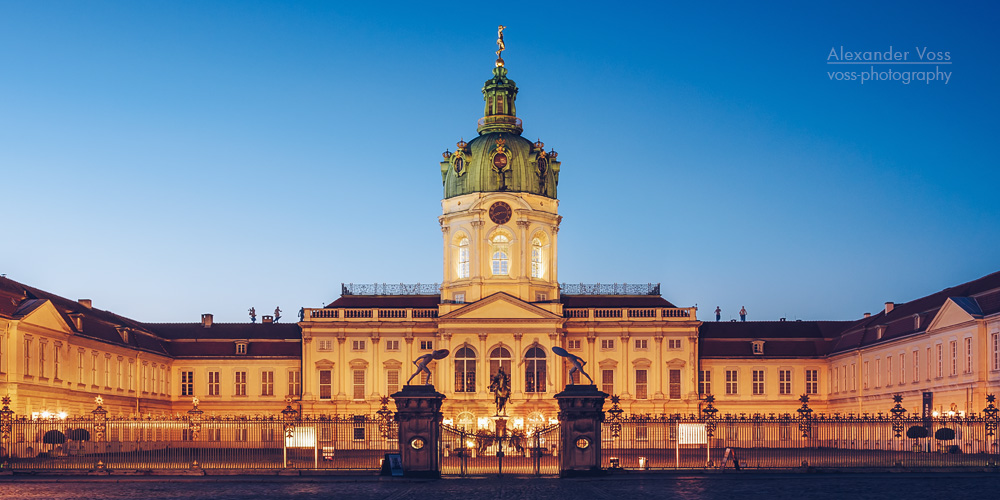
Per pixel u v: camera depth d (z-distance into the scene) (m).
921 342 109.25
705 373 133.75
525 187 132.62
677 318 130.50
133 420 76.94
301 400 130.12
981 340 95.94
